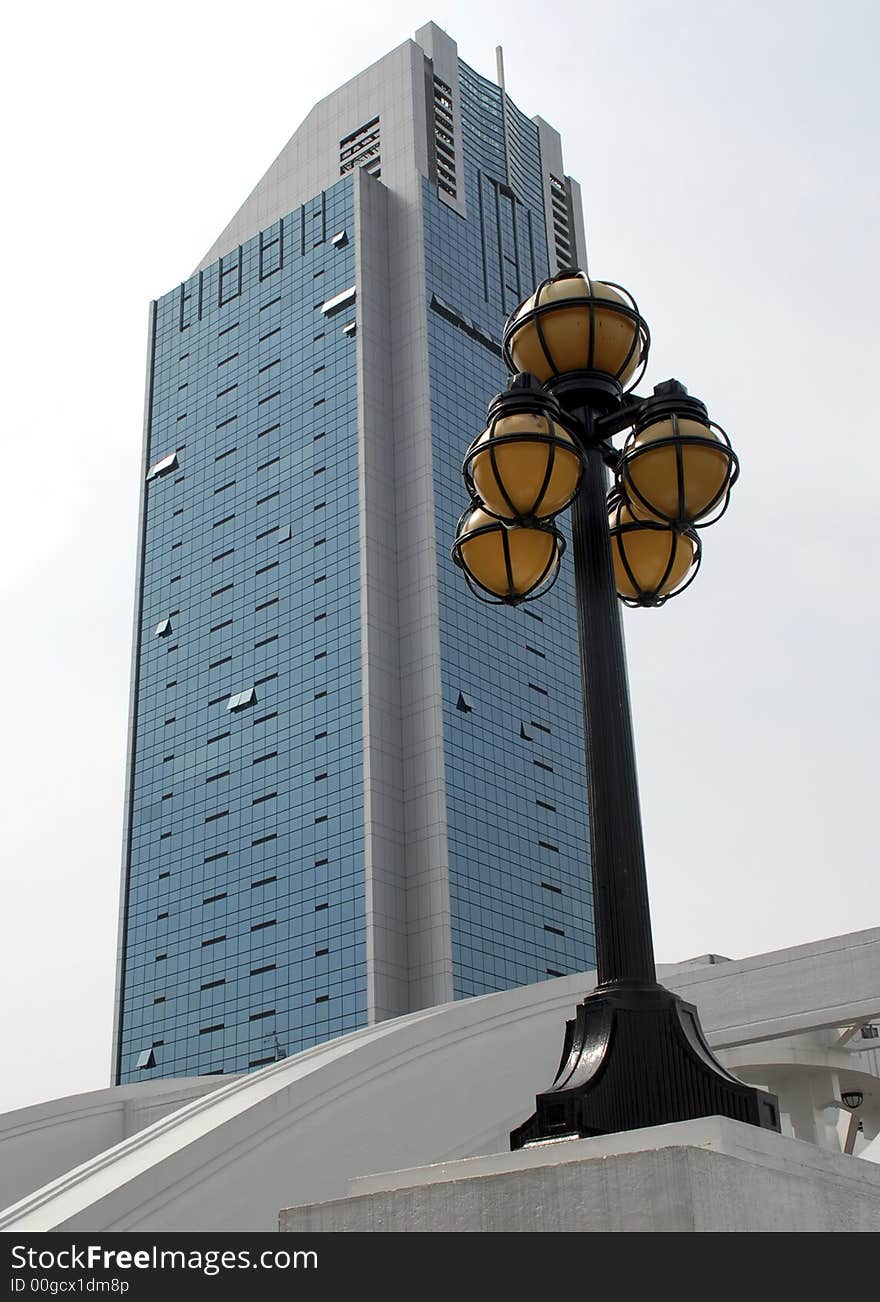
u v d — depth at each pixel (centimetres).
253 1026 9675
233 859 10388
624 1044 667
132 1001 10669
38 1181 3186
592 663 768
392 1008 9062
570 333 848
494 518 836
